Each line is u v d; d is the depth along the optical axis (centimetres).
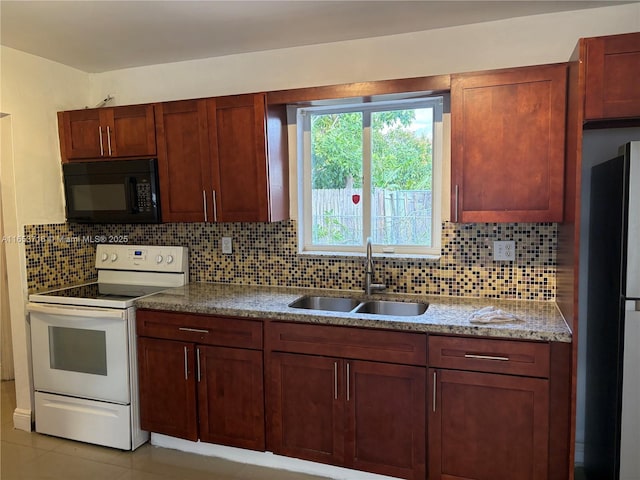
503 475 206
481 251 257
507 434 204
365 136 286
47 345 281
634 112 182
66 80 313
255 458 257
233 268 311
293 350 235
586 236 243
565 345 194
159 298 270
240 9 225
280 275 299
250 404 246
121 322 262
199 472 249
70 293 293
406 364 216
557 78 211
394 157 283
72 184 306
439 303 249
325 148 296
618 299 190
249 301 260
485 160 225
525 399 200
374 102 271
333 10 227
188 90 308
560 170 214
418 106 273
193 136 277
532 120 216
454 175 229
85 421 277
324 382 231
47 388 285
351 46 270
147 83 318
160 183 288
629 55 182
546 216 218
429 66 256
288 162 290
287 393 238
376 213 289
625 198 183
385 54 264
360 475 237
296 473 247
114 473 248
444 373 210
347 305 269
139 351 268
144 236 333
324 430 233
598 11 228
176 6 221
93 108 311
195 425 258
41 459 262
